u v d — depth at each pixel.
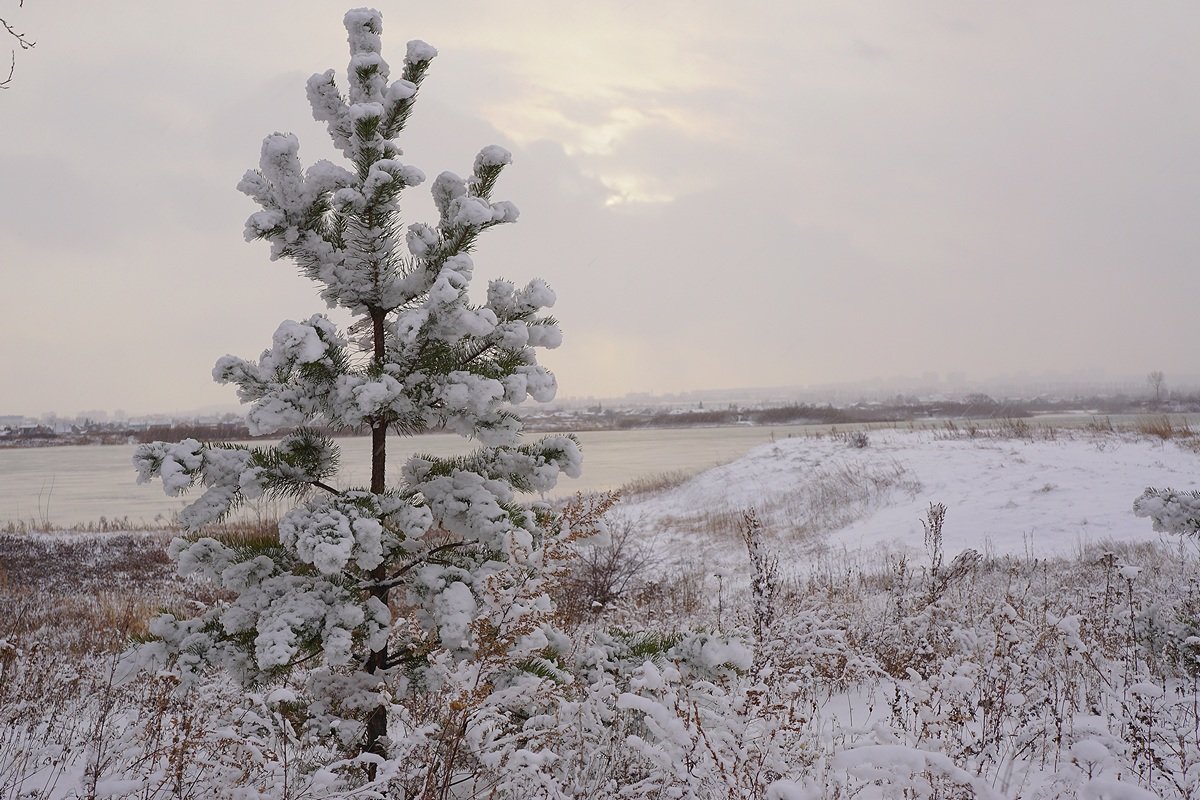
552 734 3.28
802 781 3.13
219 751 3.07
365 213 3.60
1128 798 2.51
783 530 18.48
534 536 3.76
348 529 3.09
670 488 29.19
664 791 3.13
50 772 4.09
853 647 6.14
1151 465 18.30
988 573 10.79
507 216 3.75
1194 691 4.59
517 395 3.45
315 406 3.53
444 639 3.19
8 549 19.20
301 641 3.09
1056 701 4.42
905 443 25.97
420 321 3.28
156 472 3.29
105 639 8.20
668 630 5.74
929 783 2.79
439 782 3.06
